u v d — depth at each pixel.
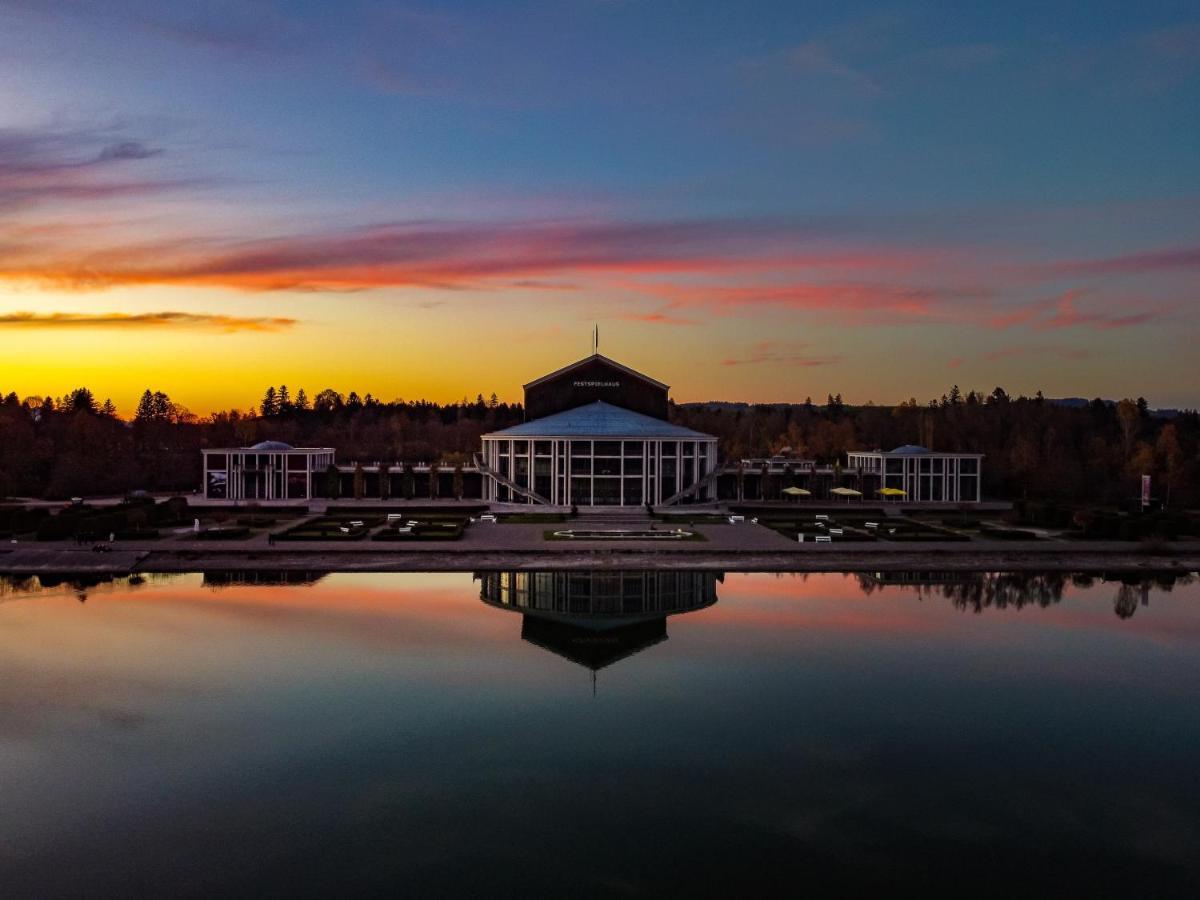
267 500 172.38
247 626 79.06
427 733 55.88
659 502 163.12
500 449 171.00
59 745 54.06
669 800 47.66
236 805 47.03
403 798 47.75
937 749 54.06
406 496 174.12
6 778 49.97
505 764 51.69
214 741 54.66
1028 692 63.72
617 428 164.75
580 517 148.12
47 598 90.50
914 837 44.25
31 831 44.59
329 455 189.00
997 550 115.12
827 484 181.12
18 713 58.81
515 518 146.62
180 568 105.19
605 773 50.56
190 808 46.75
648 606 87.44
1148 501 143.00
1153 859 42.47
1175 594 96.00
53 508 159.88
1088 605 90.00
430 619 81.75
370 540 119.88
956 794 48.53
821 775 50.59
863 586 98.25
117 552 109.44
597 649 72.62
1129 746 54.62
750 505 163.00
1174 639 77.00
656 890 39.84
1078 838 44.28
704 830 44.75
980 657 71.56
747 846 43.28
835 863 42.03
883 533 127.69
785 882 40.50
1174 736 56.12
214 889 39.88
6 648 72.38
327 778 49.97
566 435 160.62
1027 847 43.41
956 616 84.62
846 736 55.78
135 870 41.31
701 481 166.50
